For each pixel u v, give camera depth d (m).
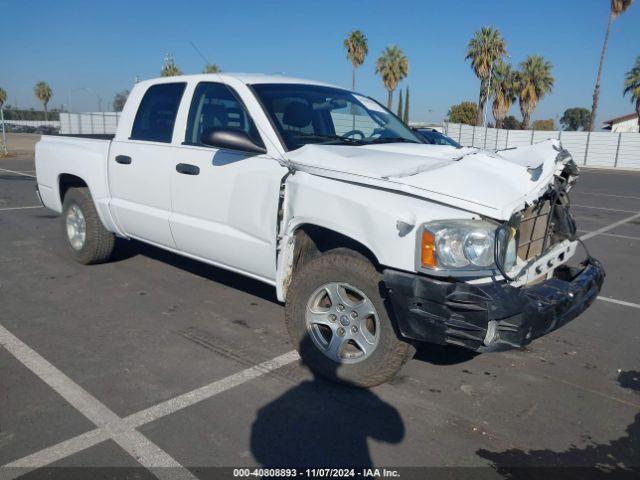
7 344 4.16
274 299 5.29
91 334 4.39
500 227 3.12
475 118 63.62
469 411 3.45
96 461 2.84
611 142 37.47
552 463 2.97
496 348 3.05
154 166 4.87
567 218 3.95
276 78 4.70
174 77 5.04
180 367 3.88
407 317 3.18
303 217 3.66
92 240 5.94
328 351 3.70
